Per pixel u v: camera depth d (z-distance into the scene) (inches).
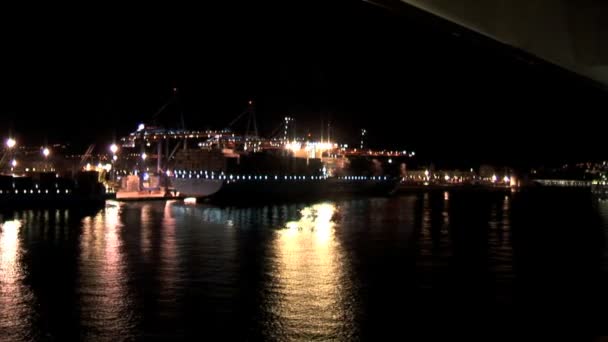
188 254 1074.1
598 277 887.1
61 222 1656.0
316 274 879.7
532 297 740.0
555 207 2928.2
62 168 4060.0
